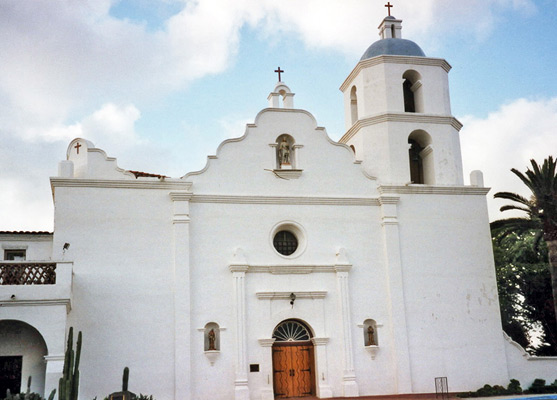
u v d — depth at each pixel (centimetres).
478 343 2767
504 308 4156
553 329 3862
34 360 2331
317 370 2603
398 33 3222
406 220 2833
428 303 2761
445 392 2675
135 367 2448
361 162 2866
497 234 3253
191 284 2577
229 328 2564
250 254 2659
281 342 2648
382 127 2936
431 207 2873
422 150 3038
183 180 2659
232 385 2509
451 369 2709
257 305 2612
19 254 2805
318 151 2834
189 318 2522
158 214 2616
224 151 2745
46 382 2127
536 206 2848
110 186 2600
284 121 2834
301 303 2656
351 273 2731
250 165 2755
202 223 2650
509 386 2717
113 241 2550
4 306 2177
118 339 2462
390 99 2964
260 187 2742
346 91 3262
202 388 2486
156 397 2439
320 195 2778
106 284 2505
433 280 2792
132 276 2533
